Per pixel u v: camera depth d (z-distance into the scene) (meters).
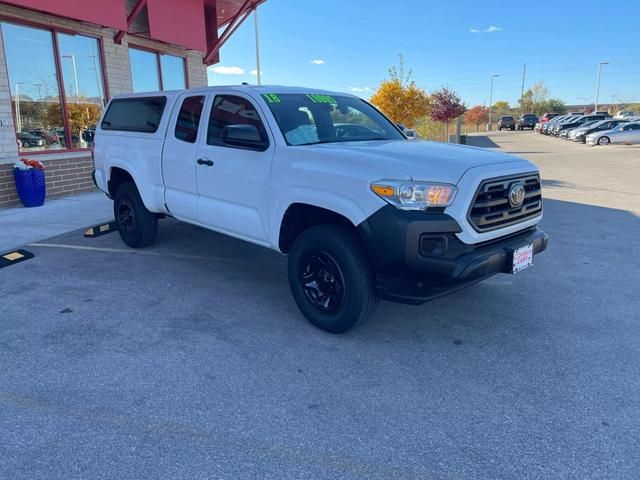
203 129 4.96
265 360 3.59
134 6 11.95
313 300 4.05
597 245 6.73
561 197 10.77
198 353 3.69
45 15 9.80
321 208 3.83
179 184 5.31
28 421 2.87
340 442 2.70
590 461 2.54
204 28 13.20
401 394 3.16
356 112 5.11
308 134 4.38
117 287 5.09
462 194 3.40
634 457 2.57
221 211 4.78
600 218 8.52
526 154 23.53
